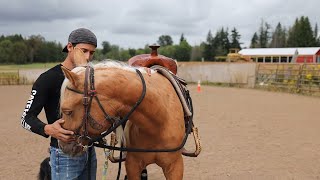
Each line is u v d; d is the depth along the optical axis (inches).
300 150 242.1
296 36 2637.8
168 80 115.0
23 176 191.8
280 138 279.1
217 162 215.3
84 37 100.3
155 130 100.3
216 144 260.4
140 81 92.2
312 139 274.7
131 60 135.9
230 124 341.4
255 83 839.1
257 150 242.4
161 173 197.0
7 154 237.8
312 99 569.9
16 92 695.1
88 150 106.2
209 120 364.8
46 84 98.8
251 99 569.3
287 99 570.3
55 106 102.2
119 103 87.5
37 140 280.2
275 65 786.8
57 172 105.3
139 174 112.4
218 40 2883.9
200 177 188.7
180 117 108.5
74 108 83.0
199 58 2527.1
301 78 690.8
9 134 302.5
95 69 88.4
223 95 640.4
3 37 2075.5
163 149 103.4
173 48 2554.1
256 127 325.1
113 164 213.2
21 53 1877.5
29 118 94.6
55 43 1870.1
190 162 215.9
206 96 622.2
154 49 135.7
